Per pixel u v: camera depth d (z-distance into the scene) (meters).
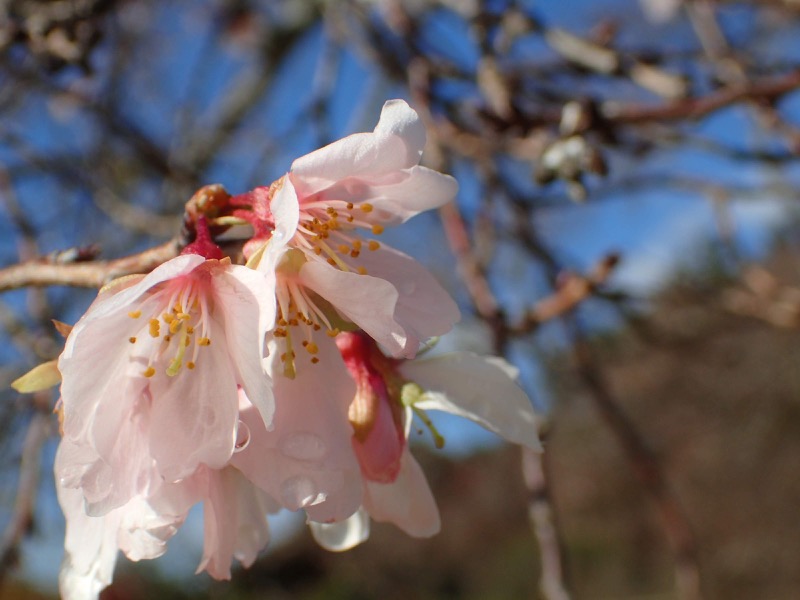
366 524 0.08
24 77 0.17
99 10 0.13
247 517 0.07
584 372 0.16
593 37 0.16
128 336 0.06
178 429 0.06
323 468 0.06
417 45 0.17
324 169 0.06
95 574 0.07
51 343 0.15
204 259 0.06
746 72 0.15
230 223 0.07
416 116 0.06
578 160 0.13
